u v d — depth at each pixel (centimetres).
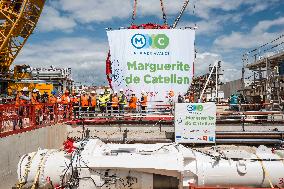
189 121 1728
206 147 1744
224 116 2053
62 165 1167
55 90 3331
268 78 2652
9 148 1295
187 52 2086
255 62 2961
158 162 1130
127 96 2100
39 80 3378
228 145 1786
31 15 3688
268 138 1830
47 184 1170
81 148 1198
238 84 3700
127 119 1997
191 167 1148
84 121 1973
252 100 3134
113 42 2092
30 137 1504
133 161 1137
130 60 2089
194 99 2550
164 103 2088
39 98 2084
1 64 3706
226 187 1112
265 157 1176
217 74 2275
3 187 1232
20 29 3725
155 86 2092
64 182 1159
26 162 1191
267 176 1138
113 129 1952
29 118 1625
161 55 2089
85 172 1146
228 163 1153
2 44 3597
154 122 1941
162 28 2123
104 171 1149
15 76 3547
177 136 1728
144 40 2089
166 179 1162
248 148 1759
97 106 2356
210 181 1144
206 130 1722
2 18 3688
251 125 1938
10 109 1438
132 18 2411
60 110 2083
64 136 1958
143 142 1838
